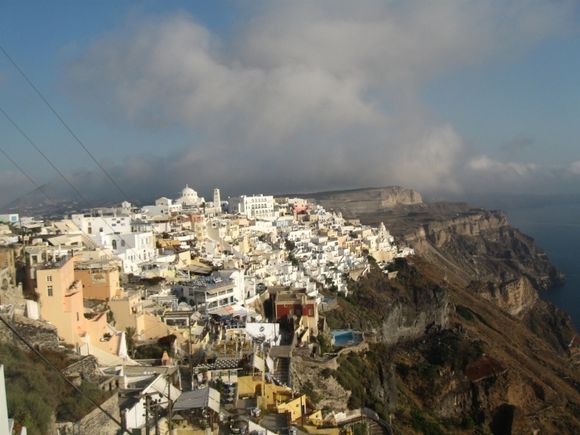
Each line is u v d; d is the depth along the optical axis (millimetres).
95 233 128750
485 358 145750
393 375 115562
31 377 44094
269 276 135500
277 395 66875
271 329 91750
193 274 118188
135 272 109812
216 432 49812
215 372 64625
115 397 47469
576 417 142000
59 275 63094
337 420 81812
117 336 68750
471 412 129750
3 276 62812
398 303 165875
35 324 57625
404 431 95625
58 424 41094
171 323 84250
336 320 128000
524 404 138375
